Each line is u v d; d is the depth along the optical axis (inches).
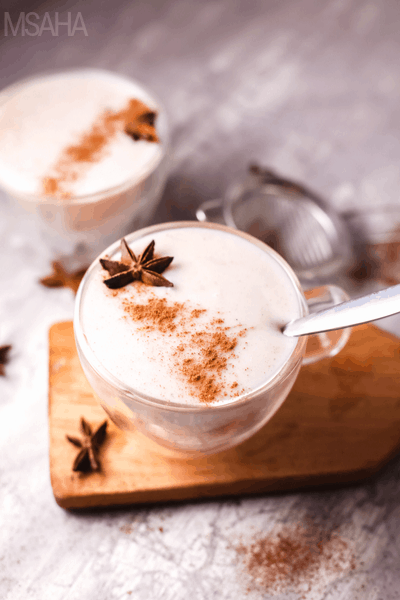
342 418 15.9
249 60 23.1
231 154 21.0
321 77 22.8
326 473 15.2
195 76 22.6
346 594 14.4
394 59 23.3
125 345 13.1
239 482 15.1
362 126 21.8
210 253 14.1
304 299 13.9
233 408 12.7
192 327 13.3
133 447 15.3
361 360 16.7
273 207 20.0
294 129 21.6
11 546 14.8
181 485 14.9
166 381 12.8
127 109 18.0
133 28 23.5
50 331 16.8
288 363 13.2
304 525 15.1
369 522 15.3
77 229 17.6
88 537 14.9
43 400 16.6
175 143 21.1
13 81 21.6
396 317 18.2
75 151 17.3
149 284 13.6
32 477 15.6
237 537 15.0
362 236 19.7
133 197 17.3
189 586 14.4
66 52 22.5
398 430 15.8
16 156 17.2
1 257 18.8
